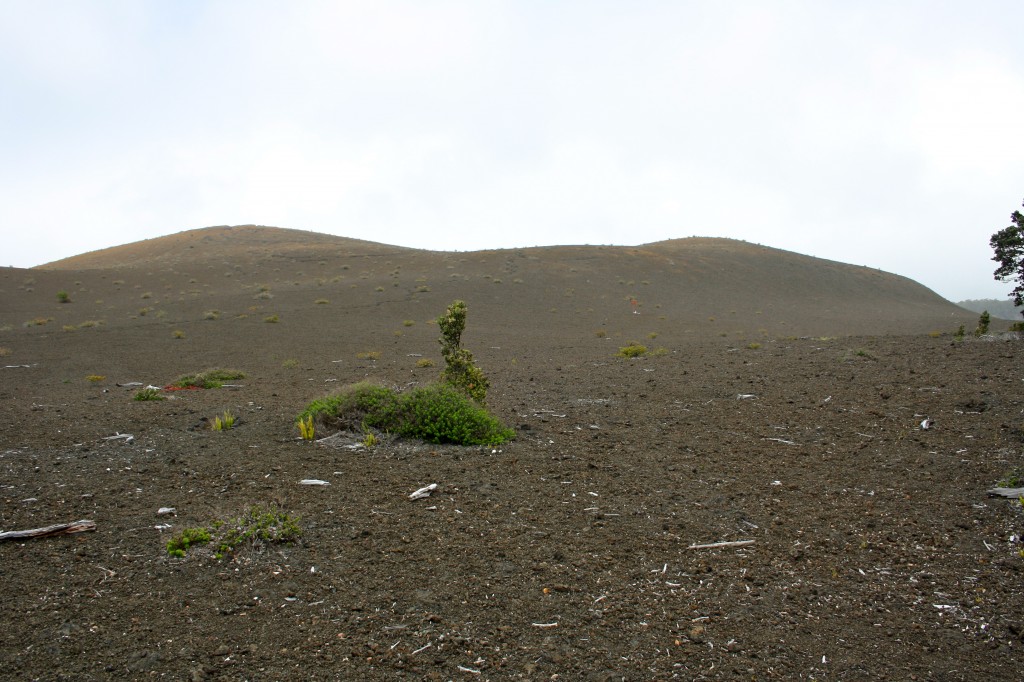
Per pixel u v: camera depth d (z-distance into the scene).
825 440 8.69
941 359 13.91
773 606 4.38
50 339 29.12
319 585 4.59
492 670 3.62
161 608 4.25
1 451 8.12
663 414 10.72
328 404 9.51
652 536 5.54
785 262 83.56
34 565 4.80
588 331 39.81
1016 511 5.75
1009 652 3.82
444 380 11.16
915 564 4.95
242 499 6.30
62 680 3.46
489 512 6.05
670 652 3.83
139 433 9.17
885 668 3.69
